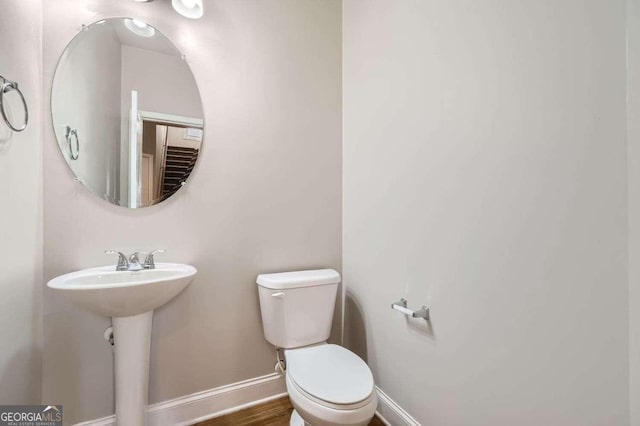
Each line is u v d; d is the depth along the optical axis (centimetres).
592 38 73
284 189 175
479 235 104
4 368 104
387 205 151
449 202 115
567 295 79
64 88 130
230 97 160
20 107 112
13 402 108
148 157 144
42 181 125
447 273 117
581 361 76
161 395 146
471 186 106
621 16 68
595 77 73
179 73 150
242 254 164
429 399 126
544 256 84
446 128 116
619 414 69
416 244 132
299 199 179
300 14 179
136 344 124
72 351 131
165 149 147
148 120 145
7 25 105
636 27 65
